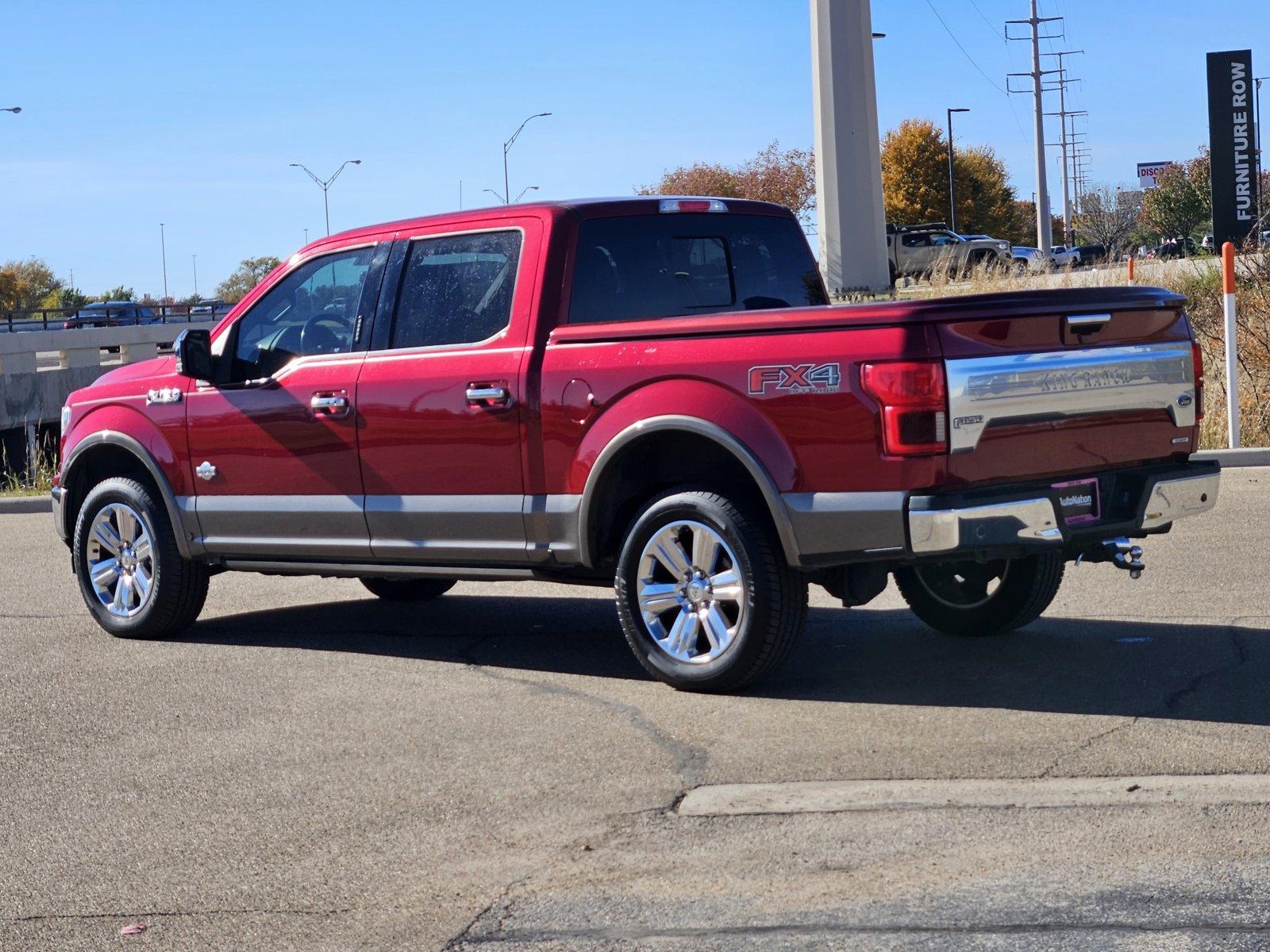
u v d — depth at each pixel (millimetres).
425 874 4449
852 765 5273
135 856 4746
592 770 5387
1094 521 6164
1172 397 6391
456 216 7172
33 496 15914
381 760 5656
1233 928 3764
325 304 7570
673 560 6434
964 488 5793
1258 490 11516
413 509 7105
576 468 6574
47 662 7738
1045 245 64625
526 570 6898
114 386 8391
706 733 5797
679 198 7266
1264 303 16141
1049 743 5406
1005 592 7141
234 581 10312
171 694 6918
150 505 8156
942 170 91375
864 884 4172
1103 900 3980
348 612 8938
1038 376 5902
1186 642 6945
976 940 3770
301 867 4566
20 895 4461
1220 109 30578
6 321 64188
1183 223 85000
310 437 7445
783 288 7594
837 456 5883
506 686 6762
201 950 3982
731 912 4027
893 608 8266
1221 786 4828
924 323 5719
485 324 6930
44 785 5555
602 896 4199
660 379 6328
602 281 6895
